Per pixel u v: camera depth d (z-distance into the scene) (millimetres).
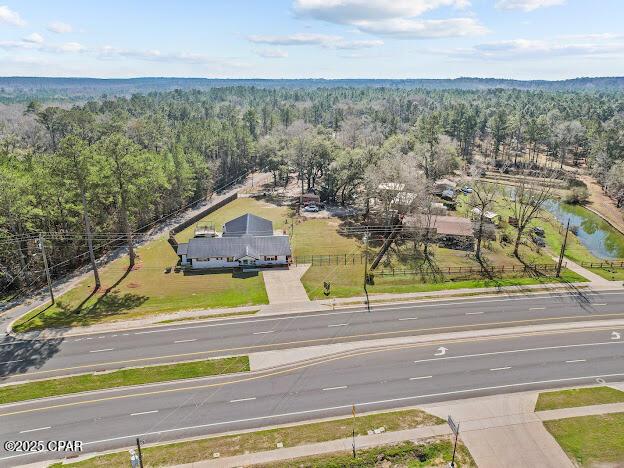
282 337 47125
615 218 98875
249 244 68125
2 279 58594
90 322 49938
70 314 51812
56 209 63844
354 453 31719
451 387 39469
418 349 45281
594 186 124188
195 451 31875
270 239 69188
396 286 60500
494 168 145500
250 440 33000
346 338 47125
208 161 121375
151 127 134750
